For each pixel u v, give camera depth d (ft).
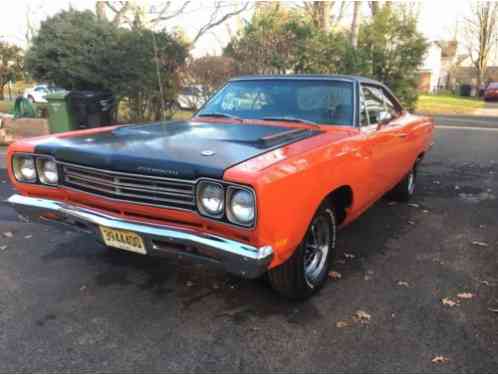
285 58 40.55
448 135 43.37
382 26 47.83
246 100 13.64
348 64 42.39
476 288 11.12
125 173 8.68
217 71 38.83
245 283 11.18
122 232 8.98
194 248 8.45
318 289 10.80
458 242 14.29
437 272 12.03
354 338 8.93
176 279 11.36
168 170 8.25
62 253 12.87
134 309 9.93
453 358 8.34
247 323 9.43
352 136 11.38
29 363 8.07
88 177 9.30
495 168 26.66
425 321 9.56
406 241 14.34
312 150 9.55
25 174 10.34
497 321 9.60
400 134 14.96
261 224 7.70
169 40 35.88
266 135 10.63
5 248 13.19
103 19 37.42
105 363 8.11
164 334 9.01
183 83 38.17
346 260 12.75
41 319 9.48
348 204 11.57
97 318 9.55
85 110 32.14
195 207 8.23
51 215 10.10
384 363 8.18
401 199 18.85
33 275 11.49
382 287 11.09
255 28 43.24
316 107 12.74
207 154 8.66
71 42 34.37
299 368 8.03
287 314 9.78
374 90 14.52
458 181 23.20
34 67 35.81
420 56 48.01
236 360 8.23
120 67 33.63
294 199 8.48
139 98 35.99
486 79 190.08
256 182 7.53
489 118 64.08
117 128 11.93
